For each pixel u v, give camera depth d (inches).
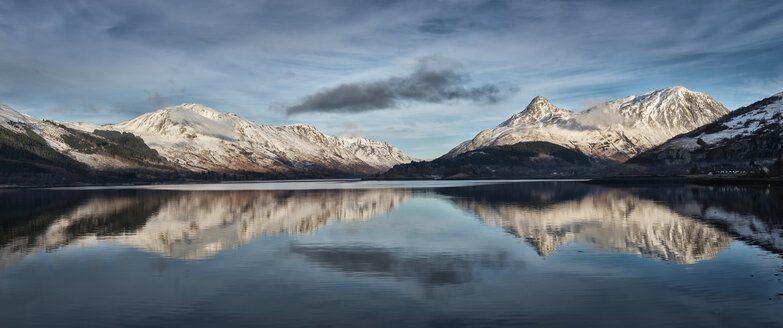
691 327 884.6
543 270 1330.0
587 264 1397.6
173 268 1397.6
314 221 2598.4
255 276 1294.3
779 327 875.4
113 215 2994.6
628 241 1784.0
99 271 1365.7
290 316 967.6
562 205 3462.1
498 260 1473.9
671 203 3442.4
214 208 3523.6
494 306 1018.1
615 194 4783.5
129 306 1039.6
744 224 2201.0
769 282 1164.5
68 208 3577.8
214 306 1034.7
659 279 1211.9
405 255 1573.6
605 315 952.9
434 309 1002.7
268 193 6003.9
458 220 2568.9
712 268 1317.7
